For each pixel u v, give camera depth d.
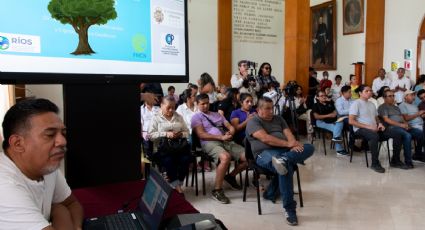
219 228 1.15
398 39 7.88
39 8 1.24
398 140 4.43
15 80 1.18
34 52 1.23
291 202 2.76
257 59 8.68
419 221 2.76
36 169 0.99
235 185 3.66
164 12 1.65
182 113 4.56
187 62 1.79
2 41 1.15
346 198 3.31
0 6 1.15
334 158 5.00
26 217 0.91
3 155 0.99
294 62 6.98
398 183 3.78
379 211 2.98
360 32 8.67
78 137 1.41
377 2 8.09
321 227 2.68
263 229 2.66
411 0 7.56
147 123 4.00
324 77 8.99
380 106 4.84
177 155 3.36
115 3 1.45
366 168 4.43
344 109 5.52
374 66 8.26
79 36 1.35
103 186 1.50
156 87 4.45
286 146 3.01
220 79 8.35
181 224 1.15
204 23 8.32
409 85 7.50
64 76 1.31
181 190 3.45
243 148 3.64
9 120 0.96
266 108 3.21
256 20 8.58
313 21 10.12
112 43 1.45
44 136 0.95
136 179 1.60
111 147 1.51
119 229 1.15
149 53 1.60
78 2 1.32
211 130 3.67
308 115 6.74
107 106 1.48
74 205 1.26
